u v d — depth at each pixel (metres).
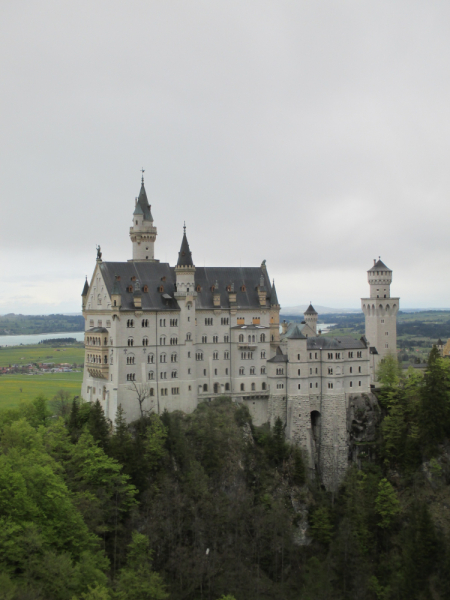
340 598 146.12
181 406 171.50
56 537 107.50
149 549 132.88
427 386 177.50
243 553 149.00
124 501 136.50
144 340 166.75
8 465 108.31
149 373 167.38
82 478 135.75
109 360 165.12
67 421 162.88
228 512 153.25
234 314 182.62
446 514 160.38
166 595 118.25
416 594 139.25
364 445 183.62
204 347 178.88
